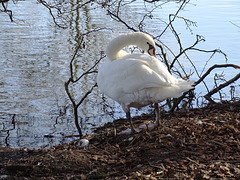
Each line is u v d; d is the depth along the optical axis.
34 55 13.22
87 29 16.11
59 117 9.05
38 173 4.95
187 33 14.84
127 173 4.71
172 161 4.87
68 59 12.90
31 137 7.89
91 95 10.38
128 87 5.53
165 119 6.98
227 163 4.68
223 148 5.08
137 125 6.80
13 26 16.61
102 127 7.45
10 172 5.06
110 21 17.11
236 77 9.19
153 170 4.68
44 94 10.34
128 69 5.50
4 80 11.14
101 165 5.02
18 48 13.89
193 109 7.53
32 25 16.80
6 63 12.45
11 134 8.08
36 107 9.58
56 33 15.74
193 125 5.97
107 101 10.06
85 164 5.06
